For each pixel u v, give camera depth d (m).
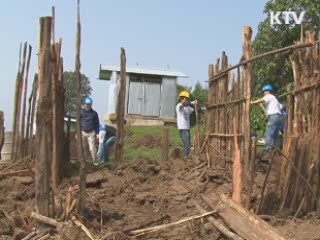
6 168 11.31
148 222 8.36
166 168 11.67
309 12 19.00
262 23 19.80
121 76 13.05
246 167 8.73
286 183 8.15
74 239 7.06
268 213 8.09
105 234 7.30
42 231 7.42
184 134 14.56
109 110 29.08
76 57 7.30
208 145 12.58
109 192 10.45
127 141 23.56
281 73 18.94
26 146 12.34
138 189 10.70
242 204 8.03
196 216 7.66
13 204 9.23
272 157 8.19
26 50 12.27
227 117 11.62
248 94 8.80
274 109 12.79
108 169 11.82
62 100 11.31
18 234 7.47
